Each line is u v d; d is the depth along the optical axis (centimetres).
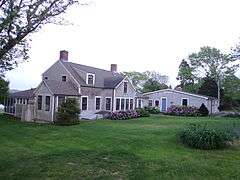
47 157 1400
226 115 4444
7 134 2353
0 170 1229
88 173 1141
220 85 6178
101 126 2798
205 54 6844
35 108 3550
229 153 1589
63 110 3025
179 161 1370
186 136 1822
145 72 8112
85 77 3903
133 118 3653
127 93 4409
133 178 1084
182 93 4988
